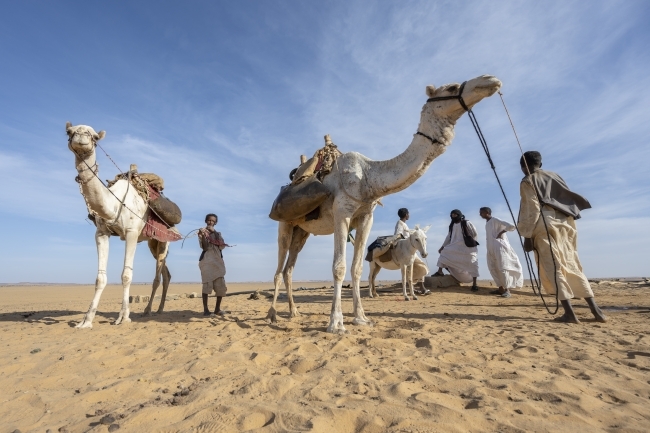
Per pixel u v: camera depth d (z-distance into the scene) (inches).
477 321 291.6
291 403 121.6
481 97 232.4
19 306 574.2
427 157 245.0
